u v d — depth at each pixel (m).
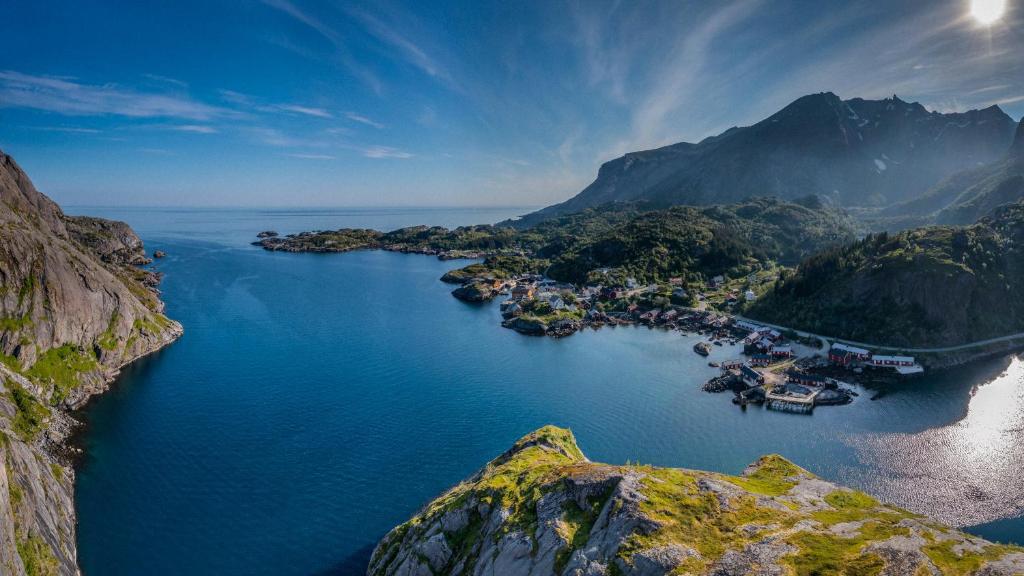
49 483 76.06
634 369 146.75
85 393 116.81
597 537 43.59
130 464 89.56
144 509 77.19
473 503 57.00
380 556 62.12
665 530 41.22
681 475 51.19
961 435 103.19
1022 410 113.50
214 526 73.88
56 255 126.06
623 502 44.91
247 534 72.31
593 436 104.69
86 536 71.00
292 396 120.94
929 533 39.50
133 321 148.62
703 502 45.09
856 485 87.12
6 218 124.31
